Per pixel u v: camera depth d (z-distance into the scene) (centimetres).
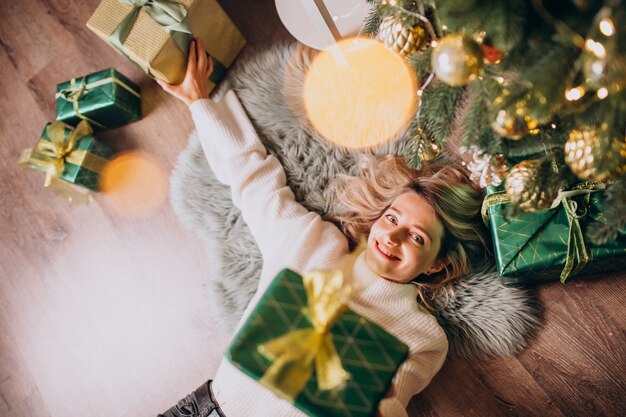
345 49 118
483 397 117
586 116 63
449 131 81
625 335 113
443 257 111
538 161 76
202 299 132
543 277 110
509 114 58
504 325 114
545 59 58
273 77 129
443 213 107
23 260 139
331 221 121
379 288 104
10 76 144
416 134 87
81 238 138
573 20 56
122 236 136
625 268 114
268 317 98
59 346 135
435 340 102
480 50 54
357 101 121
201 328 131
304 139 125
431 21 79
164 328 133
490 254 115
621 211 65
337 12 116
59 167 124
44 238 139
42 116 142
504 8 57
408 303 105
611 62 47
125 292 135
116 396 132
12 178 141
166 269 134
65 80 141
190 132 135
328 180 123
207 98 122
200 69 121
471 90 72
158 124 137
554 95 56
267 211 113
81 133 127
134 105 134
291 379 93
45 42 143
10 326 138
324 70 125
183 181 130
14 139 142
